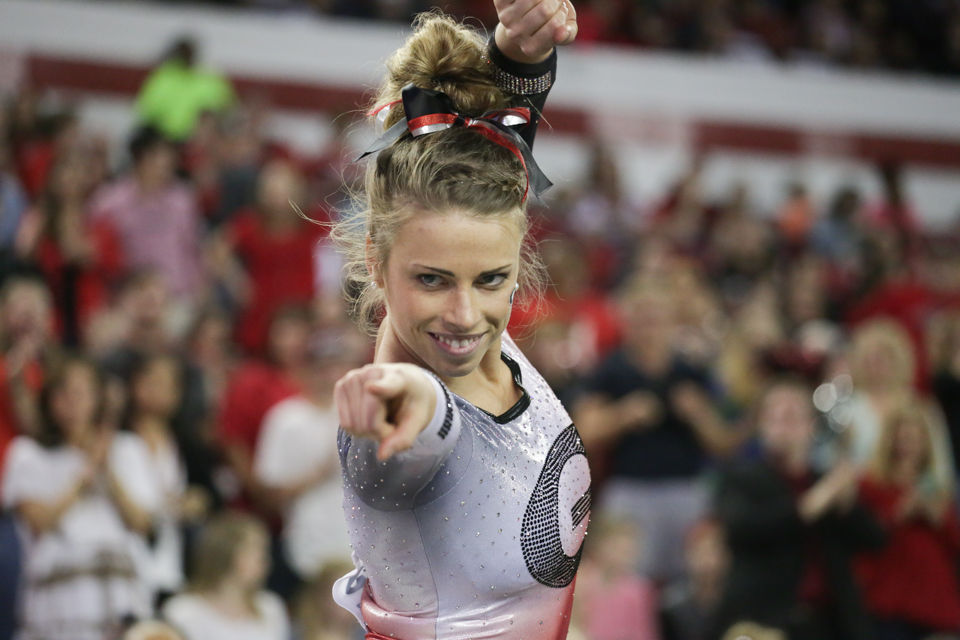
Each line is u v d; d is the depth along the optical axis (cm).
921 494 780
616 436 892
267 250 1118
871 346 876
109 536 664
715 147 1886
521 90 265
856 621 718
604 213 1444
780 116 1933
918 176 2020
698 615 762
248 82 1612
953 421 1051
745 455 842
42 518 650
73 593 645
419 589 247
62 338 962
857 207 1656
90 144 1208
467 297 234
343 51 1661
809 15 2125
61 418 665
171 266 1084
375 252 247
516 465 250
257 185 1245
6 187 1020
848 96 1984
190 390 835
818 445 855
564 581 262
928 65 2150
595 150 1530
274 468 813
